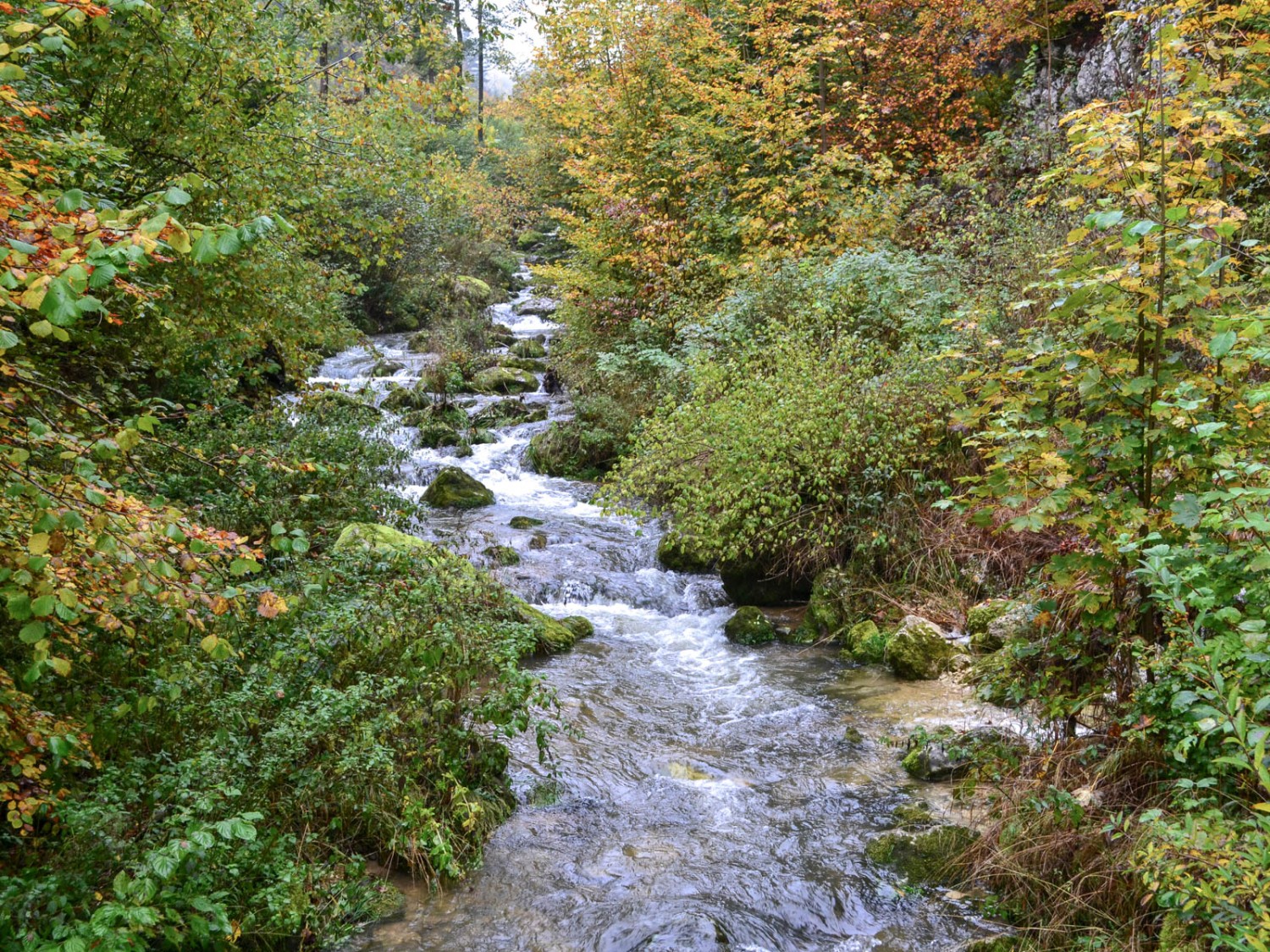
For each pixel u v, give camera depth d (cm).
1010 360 366
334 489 823
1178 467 331
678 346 1244
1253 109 512
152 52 620
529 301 2470
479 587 567
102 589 262
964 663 633
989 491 359
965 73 1458
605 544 992
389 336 2223
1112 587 369
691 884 407
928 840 420
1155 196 339
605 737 577
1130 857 317
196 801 323
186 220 598
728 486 797
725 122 1454
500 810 472
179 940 285
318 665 463
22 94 393
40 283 185
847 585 763
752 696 643
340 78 776
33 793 309
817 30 1434
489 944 365
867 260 968
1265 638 242
